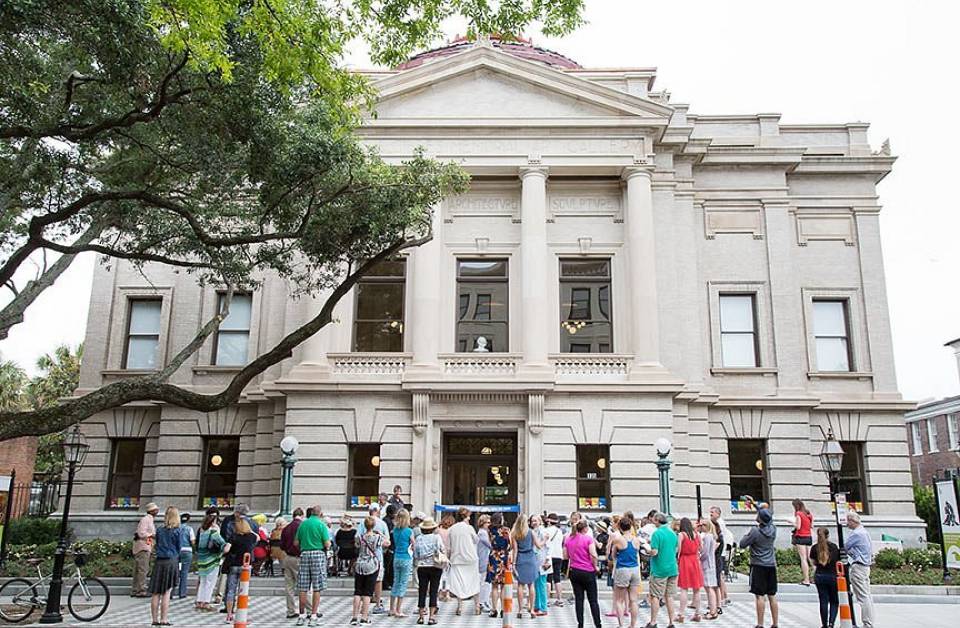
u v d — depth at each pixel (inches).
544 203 1028.5
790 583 774.5
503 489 991.0
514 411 967.0
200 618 617.6
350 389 965.2
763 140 1149.7
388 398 969.5
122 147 677.3
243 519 625.0
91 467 1064.2
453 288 1047.0
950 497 808.3
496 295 1051.3
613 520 634.2
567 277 1061.8
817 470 1062.4
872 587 768.9
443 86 1060.5
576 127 1037.2
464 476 995.9
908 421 2004.2
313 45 491.2
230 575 610.9
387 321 1039.0
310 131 612.1
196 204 735.7
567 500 940.0
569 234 1062.4
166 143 653.3
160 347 1087.6
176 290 1106.1
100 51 515.8
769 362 1073.5
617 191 1073.5
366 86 648.4
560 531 713.0
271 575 795.4
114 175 670.5
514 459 998.4
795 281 1112.8
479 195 1072.8
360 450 973.8
